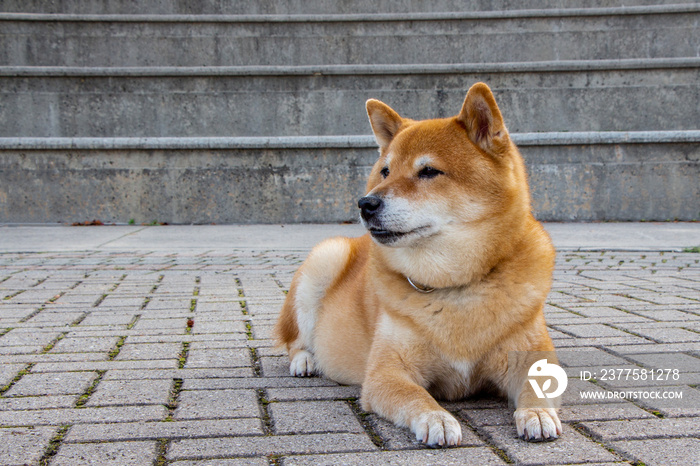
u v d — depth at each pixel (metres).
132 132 10.88
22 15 11.63
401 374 2.67
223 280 6.01
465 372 2.71
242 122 10.93
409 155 2.97
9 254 7.58
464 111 2.96
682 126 10.80
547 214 10.05
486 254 2.68
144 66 11.79
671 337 3.79
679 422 2.42
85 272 6.41
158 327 4.19
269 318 4.46
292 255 7.56
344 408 2.69
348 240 3.80
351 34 12.06
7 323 4.27
